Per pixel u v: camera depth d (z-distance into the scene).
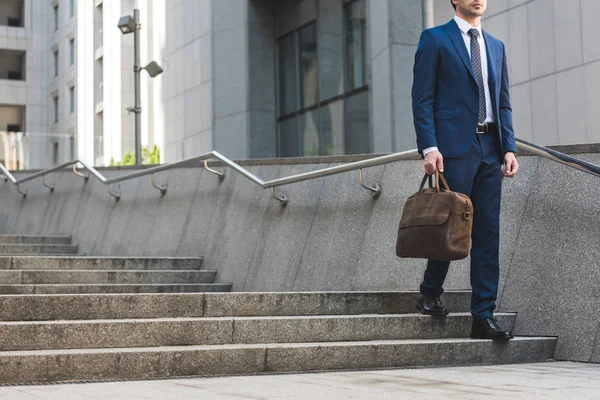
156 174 12.07
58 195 14.34
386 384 4.54
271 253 9.51
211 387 4.45
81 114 43.66
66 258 9.58
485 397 3.90
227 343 5.75
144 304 6.36
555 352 6.30
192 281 9.89
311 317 5.99
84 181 13.73
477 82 5.98
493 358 5.96
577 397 3.91
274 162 9.93
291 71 21.48
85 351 5.02
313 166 9.37
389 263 7.98
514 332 6.60
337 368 5.49
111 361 4.95
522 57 15.23
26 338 5.28
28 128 50.53
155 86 40.22
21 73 51.19
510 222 7.00
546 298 6.50
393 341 5.95
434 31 6.05
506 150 6.01
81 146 24.92
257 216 9.95
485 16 16.12
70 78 46.34
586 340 6.12
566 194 6.63
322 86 20.28
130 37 41.66
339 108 19.69
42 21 51.25
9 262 9.30
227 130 22.33
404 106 16.25
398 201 8.14
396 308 6.90
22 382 4.75
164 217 11.62
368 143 18.58
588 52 13.79
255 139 21.64
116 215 12.63
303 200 9.35
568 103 14.20
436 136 5.95
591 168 6.10
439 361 5.78
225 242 10.32
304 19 20.98
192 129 27.69
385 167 8.38
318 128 20.47
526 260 6.75
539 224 6.77
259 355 5.30
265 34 21.95
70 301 6.21
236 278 9.88
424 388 4.32
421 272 7.65
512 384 4.50
